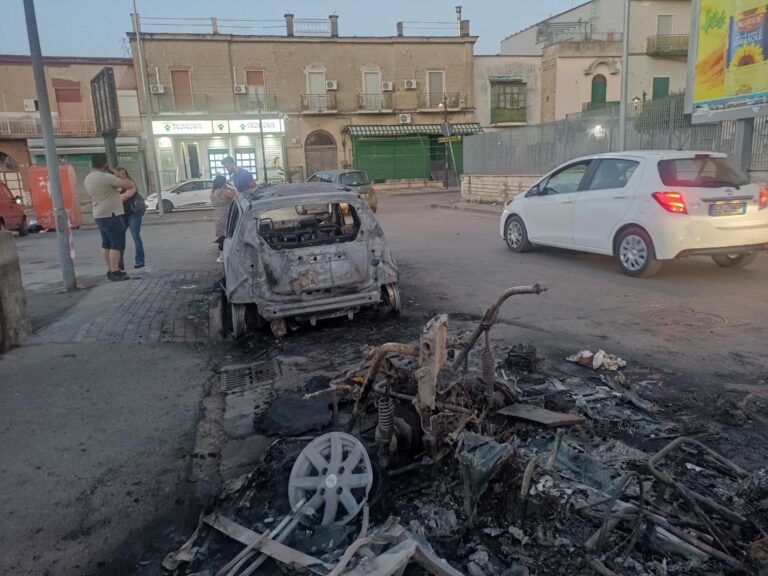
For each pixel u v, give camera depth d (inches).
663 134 541.3
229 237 266.4
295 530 110.4
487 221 656.4
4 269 230.1
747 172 438.6
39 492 132.3
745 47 410.9
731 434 143.0
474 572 97.9
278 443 141.3
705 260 362.9
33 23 315.0
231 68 1486.2
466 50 1615.4
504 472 113.2
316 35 1528.1
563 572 96.4
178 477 137.4
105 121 522.6
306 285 234.2
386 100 1598.2
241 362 217.0
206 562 106.0
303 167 1582.2
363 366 155.3
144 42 1418.6
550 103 1644.9
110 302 305.4
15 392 190.2
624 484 105.9
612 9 1620.3
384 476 120.9
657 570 95.5
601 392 166.7
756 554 90.0
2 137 1359.5
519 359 184.9
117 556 110.7
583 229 353.4
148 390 190.5
